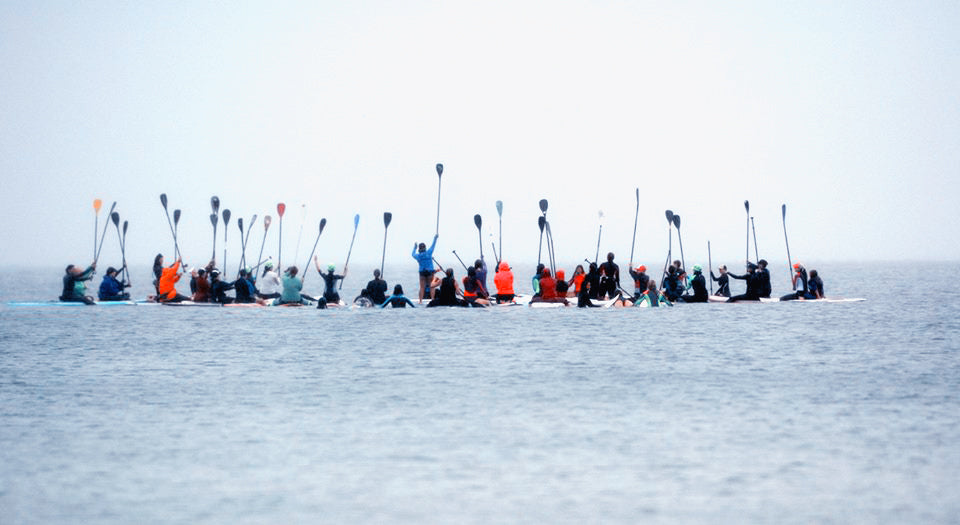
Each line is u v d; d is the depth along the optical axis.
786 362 95.88
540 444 58.50
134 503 46.72
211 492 48.47
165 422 66.12
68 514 45.06
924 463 53.12
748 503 46.09
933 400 72.44
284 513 44.97
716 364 94.88
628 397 75.25
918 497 46.91
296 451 57.03
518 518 44.06
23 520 44.19
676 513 44.66
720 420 65.44
